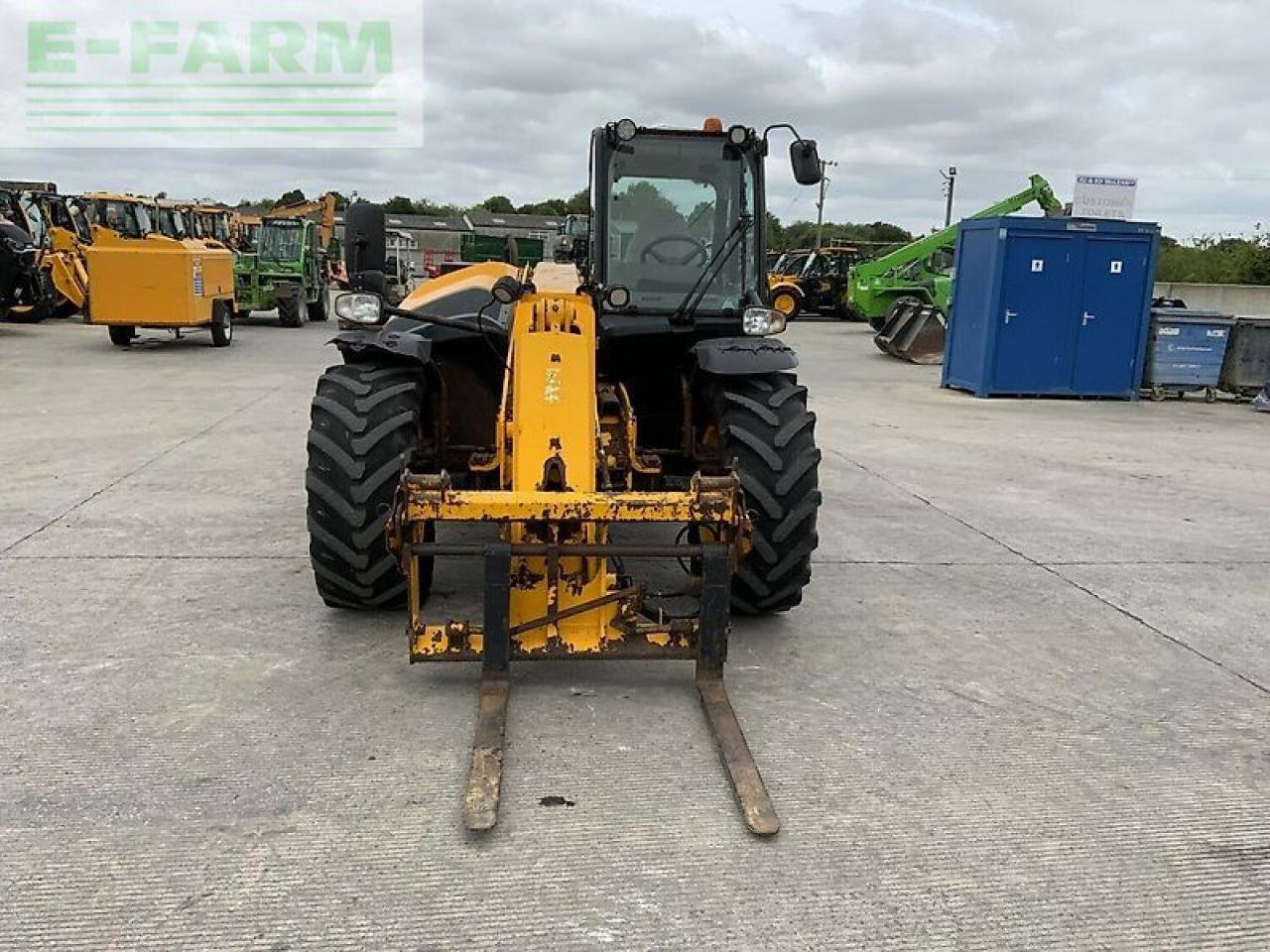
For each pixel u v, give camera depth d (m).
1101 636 4.59
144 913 2.49
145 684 3.72
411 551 3.50
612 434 4.27
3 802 2.94
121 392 10.94
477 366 4.95
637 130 4.64
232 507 6.19
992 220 12.32
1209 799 3.20
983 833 2.96
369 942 2.41
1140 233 12.41
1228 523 6.69
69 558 5.15
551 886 2.64
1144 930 2.56
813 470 4.21
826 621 4.62
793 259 28.45
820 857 2.81
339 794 3.03
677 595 3.91
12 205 18.22
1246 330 12.62
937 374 15.15
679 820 2.95
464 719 3.51
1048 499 7.22
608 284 4.68
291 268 20.52
